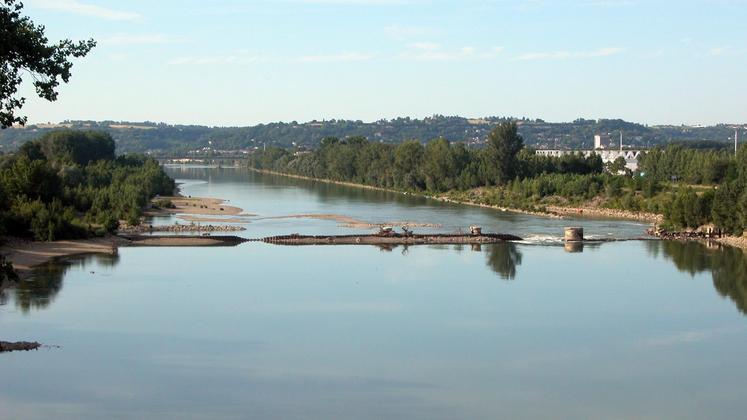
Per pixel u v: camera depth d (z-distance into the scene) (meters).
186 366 80.06
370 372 79.12
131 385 74.56
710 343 89.88
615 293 115.25
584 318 100.38
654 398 73.19
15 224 156.38
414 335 91.81
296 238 173.50
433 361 82.62
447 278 126.75
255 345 87.31
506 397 73.06
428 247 166.12
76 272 128.50
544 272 132.75
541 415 69.25
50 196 191.75
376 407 70.38
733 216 176.38
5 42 63.66
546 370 80.31
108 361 81.19
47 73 67.81
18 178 184.00
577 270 135.00
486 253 156.62
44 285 117.06
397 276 128.38
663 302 109.56
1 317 97.19
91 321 96.06
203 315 99.81
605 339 91.06
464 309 104.50
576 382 77.06
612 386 76.06
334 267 137.38
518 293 114.88
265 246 165.38
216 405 70.25
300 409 69.56
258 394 72.88
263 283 121.19
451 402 71.69
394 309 104.19
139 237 172.25
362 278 126.25
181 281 122.00
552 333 93.31
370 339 90.19
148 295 111.06
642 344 89.25
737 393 74.50
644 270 135.12
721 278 127.56
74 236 163.00
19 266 133.62
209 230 189.12
